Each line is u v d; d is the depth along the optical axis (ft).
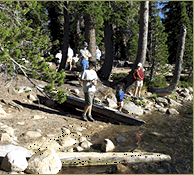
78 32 55.93
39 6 21.22
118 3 35.42
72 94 26.55
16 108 18.99
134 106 26.55
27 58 16.56
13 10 15.78
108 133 16.79
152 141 14.90
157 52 42.06
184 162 11.41
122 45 81.71
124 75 42.24
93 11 30.25
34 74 16.78
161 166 10.91
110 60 39.42
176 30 67.21
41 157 9.53
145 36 33.19
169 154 12.54
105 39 39.88
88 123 18.97
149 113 26.04
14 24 15.67
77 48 56.44
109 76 39.27
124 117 19.90
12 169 8.57
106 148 12.92
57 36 65.82
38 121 16.83
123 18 38.32
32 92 24.21
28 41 16.60
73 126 17.29
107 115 20.94
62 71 19.11
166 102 32.81
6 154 9.00
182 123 20.63
